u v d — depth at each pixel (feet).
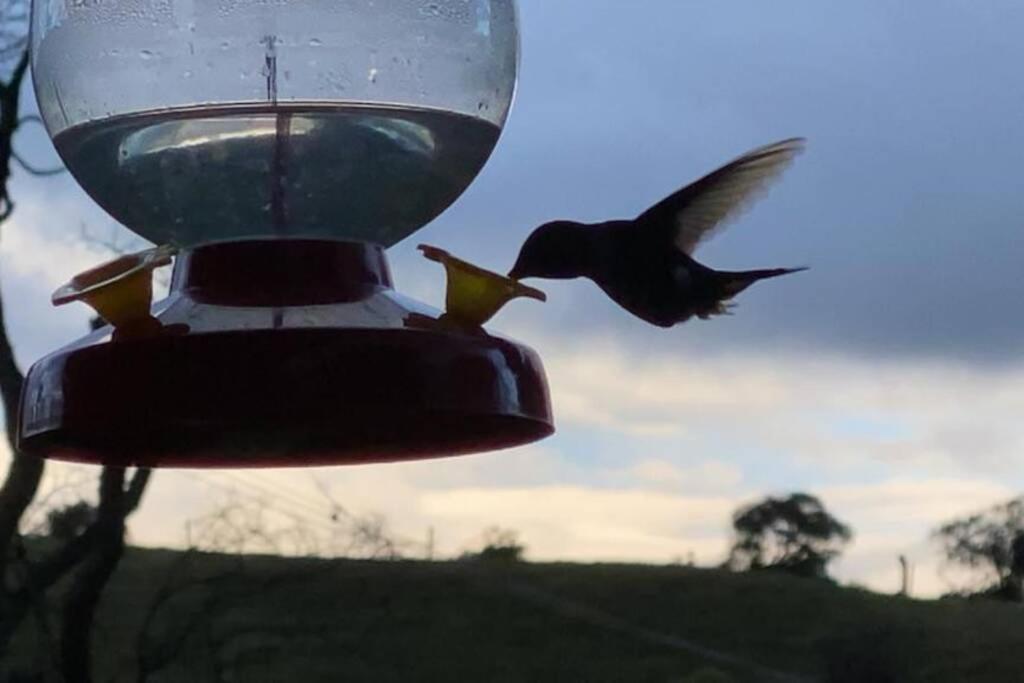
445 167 3.08
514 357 2.64
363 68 3.02
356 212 3.01
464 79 3.08
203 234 3.00
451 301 2.69
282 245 2.70
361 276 2.72
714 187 3.20
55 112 3.05
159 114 2.99
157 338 2.56
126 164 3.01
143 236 3.07
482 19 3.11
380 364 2.54
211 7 2.99
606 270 3.10
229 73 2.98
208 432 2.84
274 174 2.99
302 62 3.00
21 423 2.66
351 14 3.02
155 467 2.87
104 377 2.56
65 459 2.79
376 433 2.86
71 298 2.59
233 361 2.53
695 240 3.19
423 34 3.05
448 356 2.57
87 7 3.01
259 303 2.67
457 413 2.57
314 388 2.53
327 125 3.00
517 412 2.62
